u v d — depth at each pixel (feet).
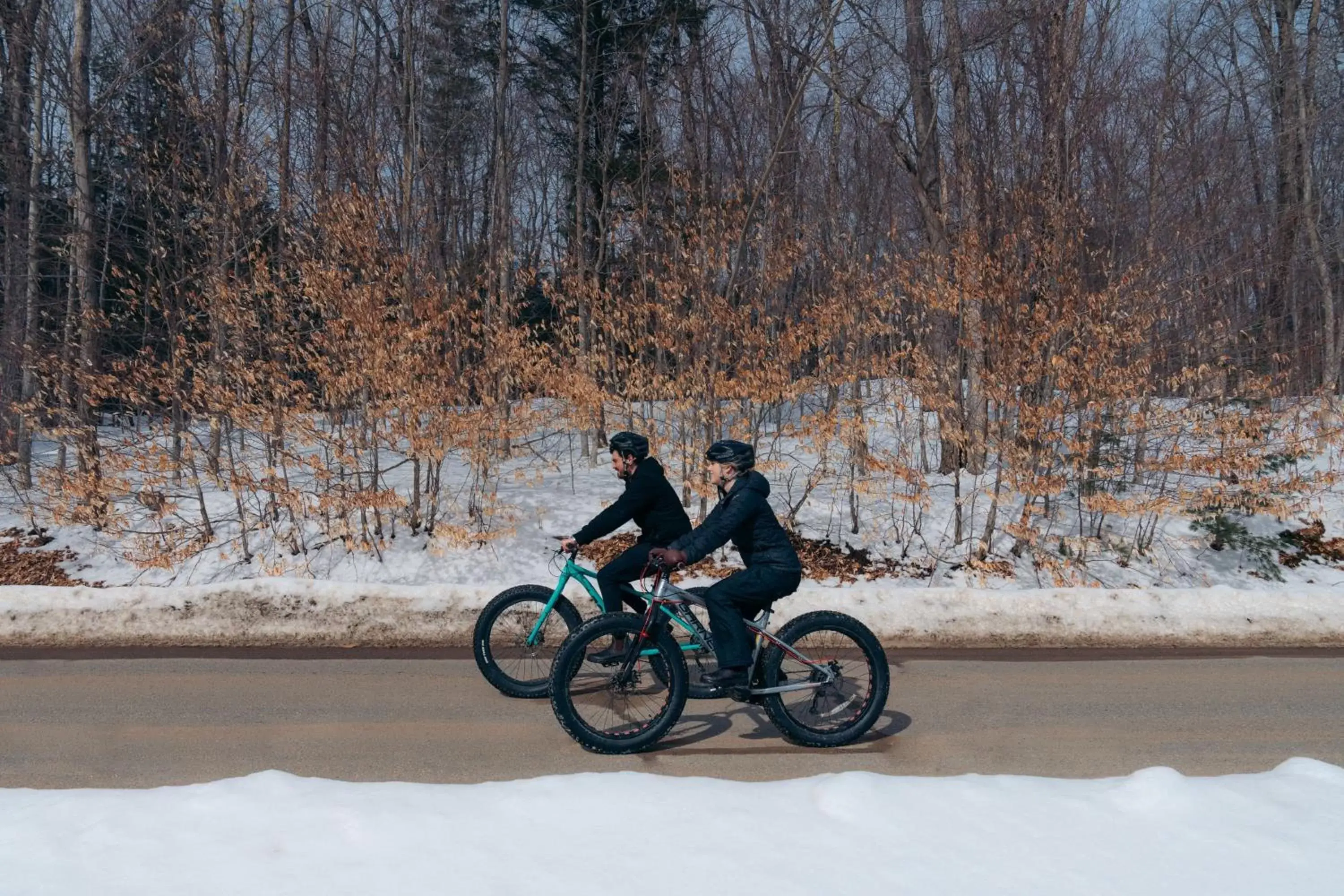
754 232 49.37
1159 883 10.52
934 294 41.11
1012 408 41.65
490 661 20.36
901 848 11.28
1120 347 40.86
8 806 12.50
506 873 10.53
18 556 41.60
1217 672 22.53
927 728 18.58
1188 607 25.85
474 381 43.09
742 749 17.44
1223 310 46.88
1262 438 43.29
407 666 22.62
